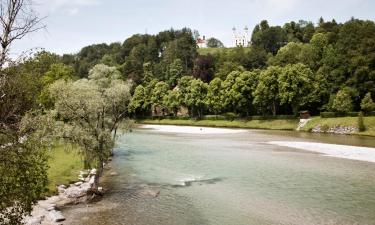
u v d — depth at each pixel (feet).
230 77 375.86
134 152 188.24
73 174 123.95
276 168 132.77
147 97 476.95
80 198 95.50
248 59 534.78
